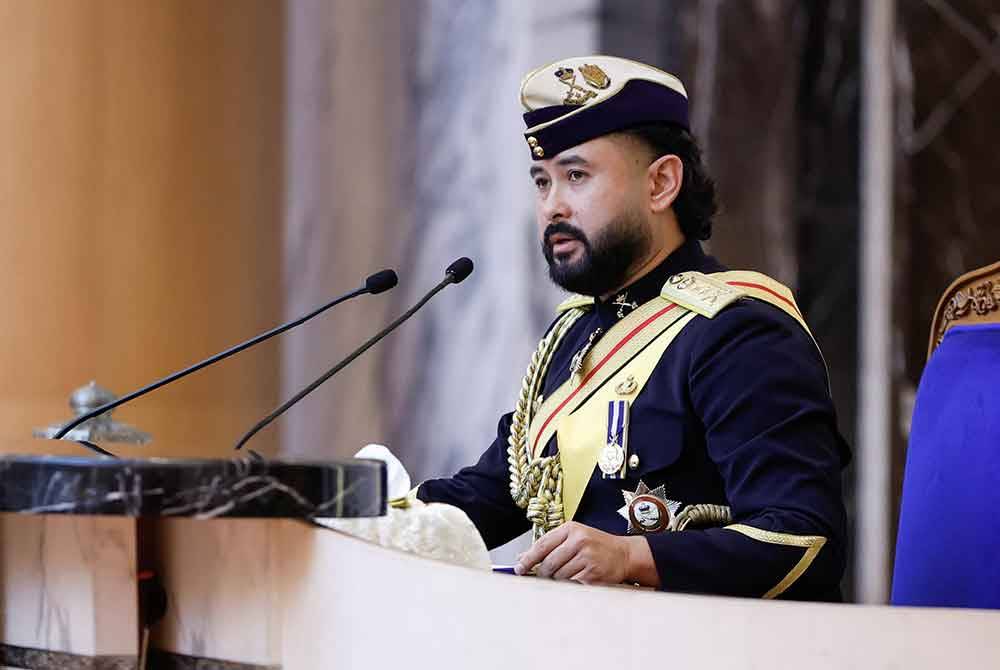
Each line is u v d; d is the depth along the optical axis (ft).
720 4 59.36
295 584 21.61
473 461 61.00
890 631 18.35
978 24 61.82
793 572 28.04
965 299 31.04
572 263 32.55
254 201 70.90
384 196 65.77
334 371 28.37
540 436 33.24
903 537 31.17
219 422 70.23
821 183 61.46
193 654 22.41
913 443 31.32
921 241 61.72
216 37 71.56
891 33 61.46
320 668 21.27
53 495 20.33
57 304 69.31
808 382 30.07
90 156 70.23
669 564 27.61
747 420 29.76
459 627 20.20
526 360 59.16
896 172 61.41
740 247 60.23
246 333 70.79
